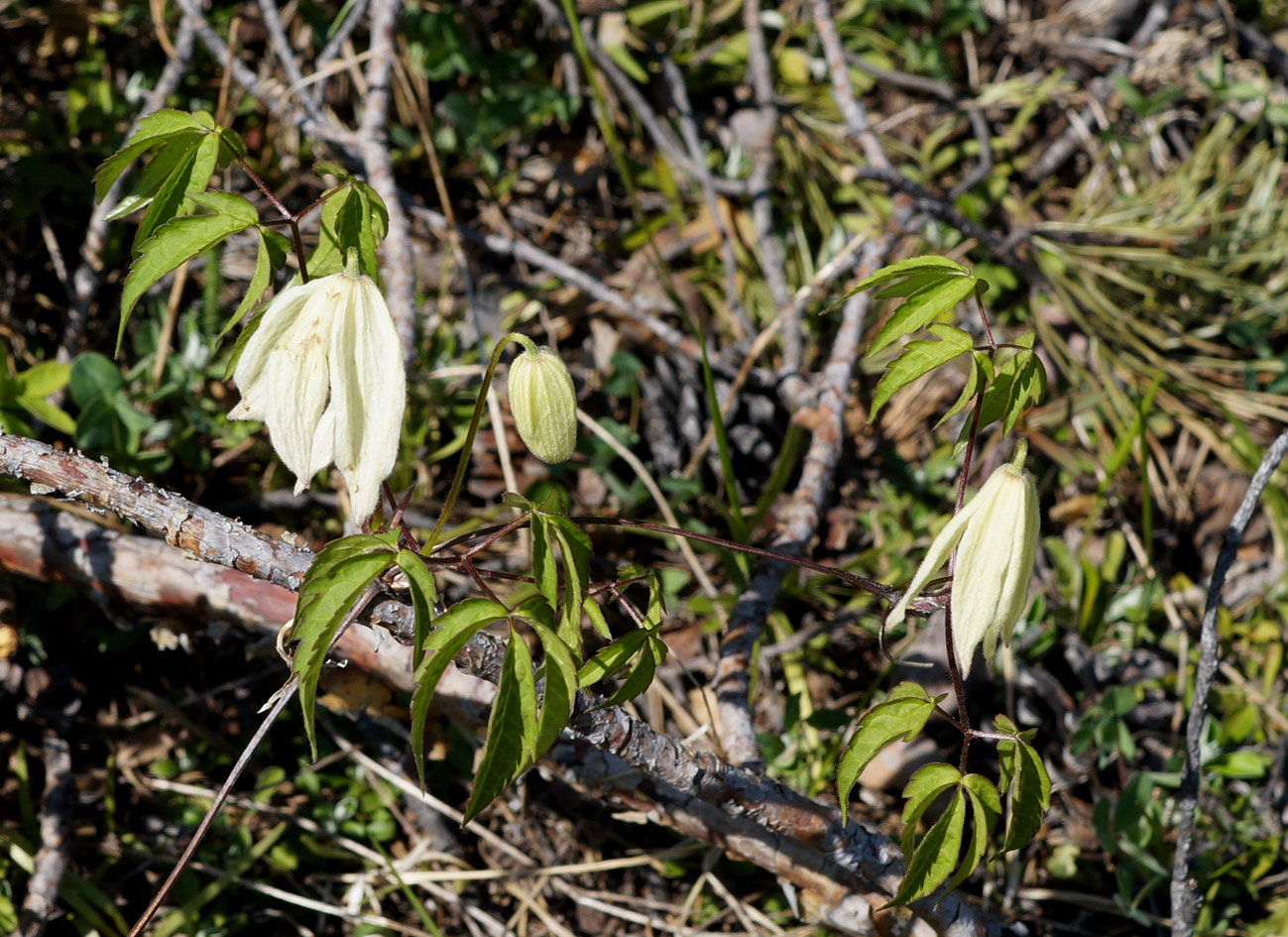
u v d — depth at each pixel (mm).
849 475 1252
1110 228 1428
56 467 883
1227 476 1295
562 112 1344
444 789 1027
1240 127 1595
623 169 1109
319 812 1017
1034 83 1517
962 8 1578
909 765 1036
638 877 1026
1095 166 1558
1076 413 1229
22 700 1006
